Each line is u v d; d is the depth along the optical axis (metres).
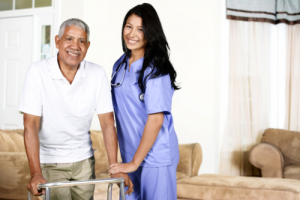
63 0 3.85
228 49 4.59
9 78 4.03
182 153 3.17
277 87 4.73
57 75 1.38
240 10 4.55
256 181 2.62
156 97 1.44
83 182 1.01
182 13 4.12
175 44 4.14
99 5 4.01
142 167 1.54
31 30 3.98
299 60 4.66
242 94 4.55
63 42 1.36
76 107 1.44
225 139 4.47
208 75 4.01
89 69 1.49
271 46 4.75
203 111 4.01
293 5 4.68
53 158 1.47
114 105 1.65
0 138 2.37
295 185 2.47
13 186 1.94
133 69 1.55
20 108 1.36
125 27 1.55
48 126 1.43
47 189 0.98
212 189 2.58
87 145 1.57
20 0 4.05
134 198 1.66
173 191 1.56
